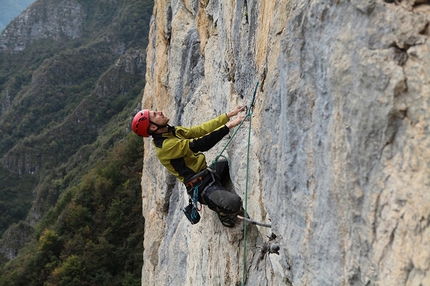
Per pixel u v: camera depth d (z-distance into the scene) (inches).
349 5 76.9
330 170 81.7
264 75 135.9
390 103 66.1
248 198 147.1
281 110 105.0
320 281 87.2
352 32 75.1
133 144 1595.7
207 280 184.2
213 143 142.6
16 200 3179.1
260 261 143.6
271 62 118.4
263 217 136.3
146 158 576.4
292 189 98.6
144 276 529.0
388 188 66.6
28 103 3937.0
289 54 98.1
